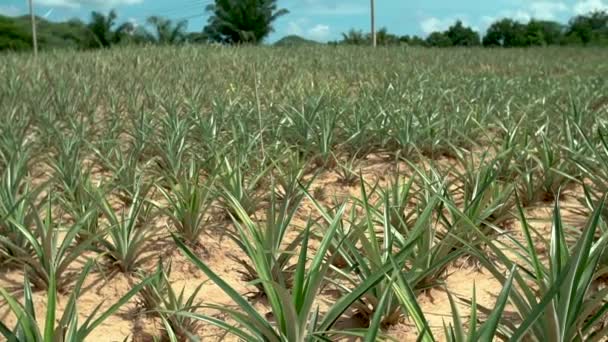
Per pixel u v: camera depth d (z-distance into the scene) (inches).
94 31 1107.3
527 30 1718.8
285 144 186.4
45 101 282.8
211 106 267.3
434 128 212.2
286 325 75.7
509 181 160.6
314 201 115.7
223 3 873.5
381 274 80.2
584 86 343.3
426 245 108.7
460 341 67.2
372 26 983.0
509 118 226.4
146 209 143.1
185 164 177.8
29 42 1359.5
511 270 69.7
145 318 106.7
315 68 488.1
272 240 107.6
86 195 140.9
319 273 76.7
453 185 172.6
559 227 78.8
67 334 78.0
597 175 143.4
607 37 1621.6
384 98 280.1
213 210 156.6
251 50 652.1
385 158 210.2
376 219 136.1
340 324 102.5
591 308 75.6
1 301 111.2
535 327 76.6
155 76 385.4
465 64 585.0
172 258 129.3
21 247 125.0
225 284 78.7
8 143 187.9
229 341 97.4
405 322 102.4
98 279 120.9
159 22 884.0
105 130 230.1
